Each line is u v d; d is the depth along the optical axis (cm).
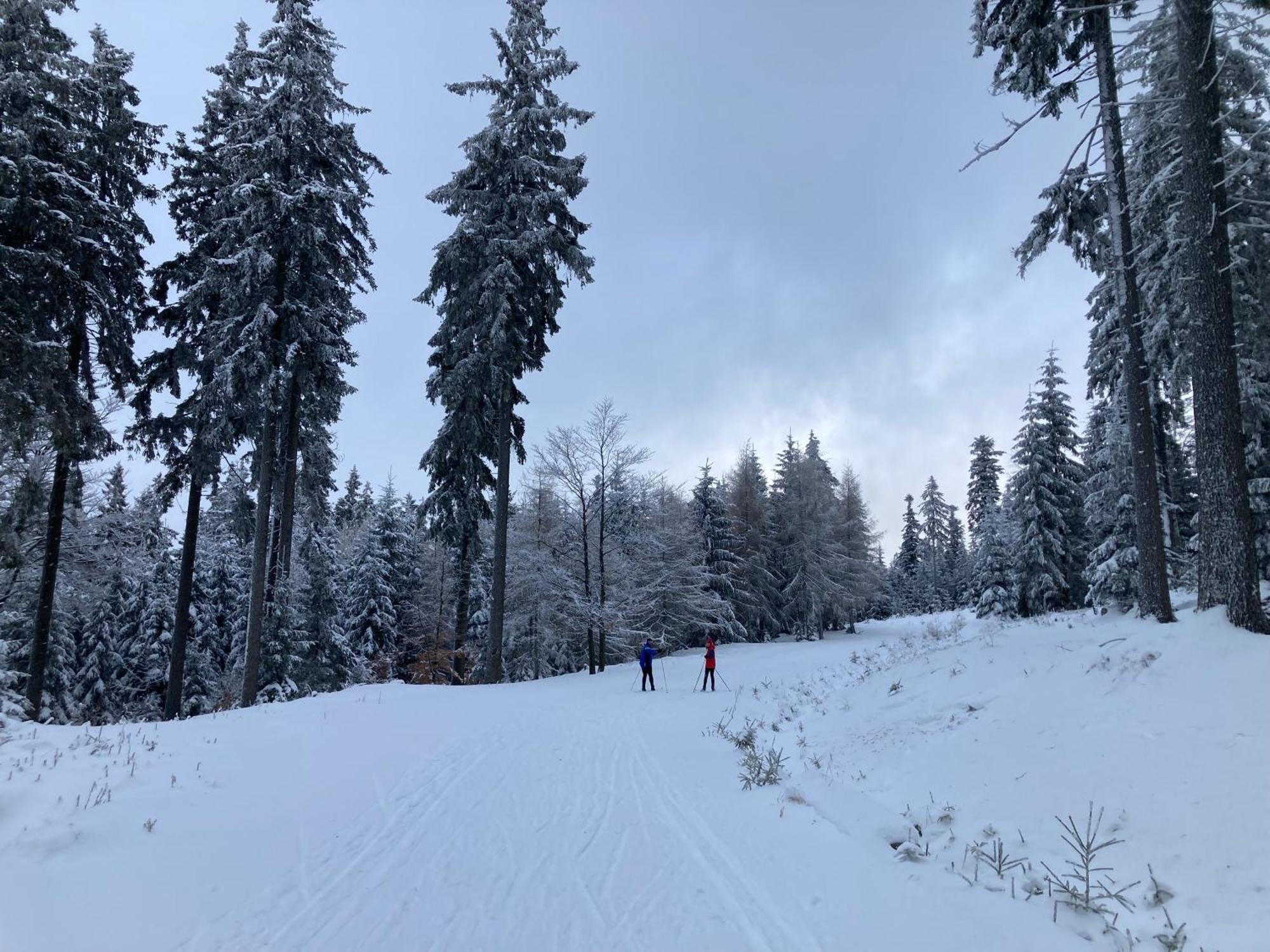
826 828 639
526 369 2230
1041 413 2628
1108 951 406
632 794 788
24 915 461
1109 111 1055
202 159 1959
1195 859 467
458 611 2408
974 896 479
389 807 735
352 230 2016
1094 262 1234
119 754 820
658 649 3253
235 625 3008
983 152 991
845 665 1827
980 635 1252
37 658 1620
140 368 1914
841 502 5256
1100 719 691
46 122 1467
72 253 1572
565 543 2875
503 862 585
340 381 2005
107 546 2073
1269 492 1292
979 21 1135
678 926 461
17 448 1453
